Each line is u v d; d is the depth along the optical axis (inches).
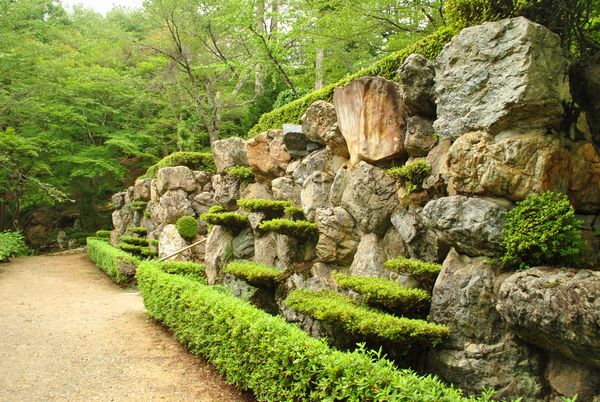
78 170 701.9
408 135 179.5
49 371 179.0
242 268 232.5
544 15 145.2
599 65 139.7
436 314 138.4
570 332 99.6
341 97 218.8
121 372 179.6
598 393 102.1
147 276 277.6
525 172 127.8
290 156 289.9
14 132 584.7
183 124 703.1
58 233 830.5
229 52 655.1
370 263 187.8
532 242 117.7
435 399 92.3
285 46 500.1
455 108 148.4
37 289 384.2
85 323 255.3
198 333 190.5
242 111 666.8
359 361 110.4
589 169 134.0
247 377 151.7
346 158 233.6
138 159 856.9
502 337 123.2
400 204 183.3
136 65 789.2
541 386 113.6
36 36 727.1
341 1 299.0
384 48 346.0
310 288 213.0
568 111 133.7
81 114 744.3
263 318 153.8
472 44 144.3
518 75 129.5
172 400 154.0
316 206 236.1
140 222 582.2
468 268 135.4
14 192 717.3
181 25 606.9
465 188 141.5
